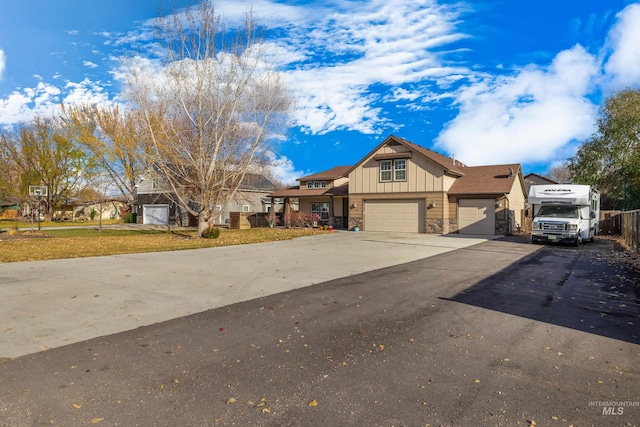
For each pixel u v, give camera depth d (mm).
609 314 6066
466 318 5797
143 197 39219
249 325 5441
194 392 3434
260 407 3180
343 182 31969
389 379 3705
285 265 11250
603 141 27000
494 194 22750
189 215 35312
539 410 3145
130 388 3506
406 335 5000
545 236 17312
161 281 8742
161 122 20500
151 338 4902
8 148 39688
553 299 7051
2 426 2865
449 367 3994
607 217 25094
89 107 37031
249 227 31125
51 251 14367
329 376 3768
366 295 7332
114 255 13484
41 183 39469
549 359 4230
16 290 7691
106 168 39375
